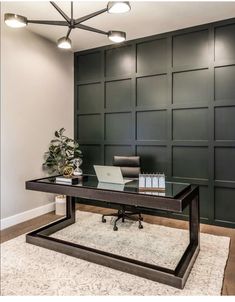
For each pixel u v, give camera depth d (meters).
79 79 4.55
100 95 4.35
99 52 4.32
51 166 3.96
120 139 4.18
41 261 2.34
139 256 2.47
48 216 3.79
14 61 3.41
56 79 4.19
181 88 3.64
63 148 4.04
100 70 4.32
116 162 3.52
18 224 3.43
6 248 2.62
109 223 3.43
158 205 2.03
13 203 3.43
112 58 4.20
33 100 3.74
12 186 3.42
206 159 3.50
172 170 3.74
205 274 2.12
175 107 3.67
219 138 3.39
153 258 2.43
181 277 1.92
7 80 3.32
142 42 3.90
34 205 3.77
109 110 4.26
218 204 3.43
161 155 3.84
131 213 3.40
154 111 3.87
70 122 4.54
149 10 3.04
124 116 4.14
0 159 3.25
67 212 3.37
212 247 2.65
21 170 3.55
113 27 3.52
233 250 2.59
